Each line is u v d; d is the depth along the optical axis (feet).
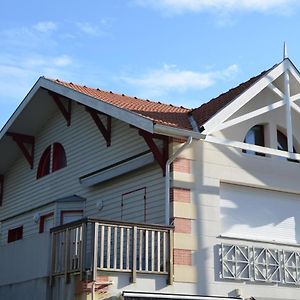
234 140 50.88
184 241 45.60
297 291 50.72
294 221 53.16
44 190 64.59
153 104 59.82
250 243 49.16
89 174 56.34
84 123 60.08
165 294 43.11
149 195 48.65
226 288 46.85
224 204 49.29
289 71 52.08
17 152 70.59
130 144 52.37
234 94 51.57
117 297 40.88
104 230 41.88
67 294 42.04
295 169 53.88
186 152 47.78
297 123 55.67
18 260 49.34
